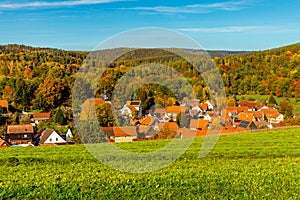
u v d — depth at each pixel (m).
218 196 12.38
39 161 17.41
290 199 12.11
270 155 19.41
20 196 12.32
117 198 12.20
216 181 13.76
